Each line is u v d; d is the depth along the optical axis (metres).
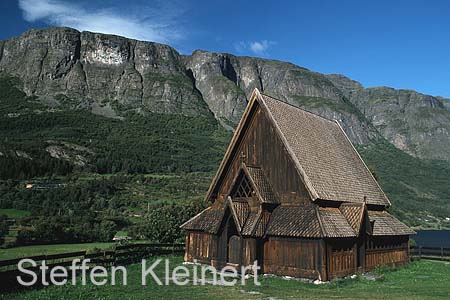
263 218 32.12
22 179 156.12
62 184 151.25
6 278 24.64
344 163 39.75
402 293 25.55
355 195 36.56
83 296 22.72
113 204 131.88
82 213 114.06
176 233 56.19
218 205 36.94
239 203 33.12
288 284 28.28
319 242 29.27
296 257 30.09
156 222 56.97
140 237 71.81
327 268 29.09
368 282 29.86
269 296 24.16
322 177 33.91
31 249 66.81
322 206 31.72
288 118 36.62
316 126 40.62
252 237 31.39
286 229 30.67
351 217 32.59
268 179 33.81
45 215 106.12
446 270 37.91
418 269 37.94
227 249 34.00
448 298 23.70
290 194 32.44
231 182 36.38
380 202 40.12
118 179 176.12
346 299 23.11
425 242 144.00
